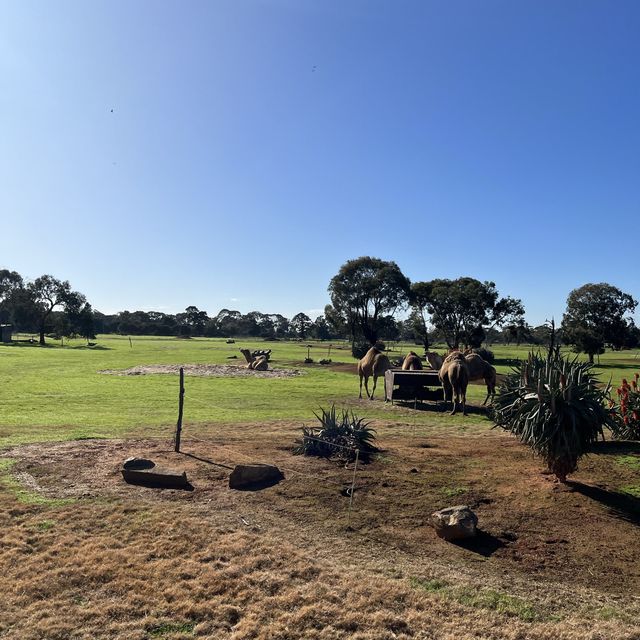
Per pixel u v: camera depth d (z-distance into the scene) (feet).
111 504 24.40
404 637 15.37
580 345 186.29
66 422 48.49
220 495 25.81
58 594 17.37
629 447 34.99
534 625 15.84
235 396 73.87
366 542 21.16
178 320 561.43
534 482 27.04
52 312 303.27
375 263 214.28
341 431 33.68
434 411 59.47
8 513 23.18
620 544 20.67
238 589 17.76
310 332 472.44
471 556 20.04
